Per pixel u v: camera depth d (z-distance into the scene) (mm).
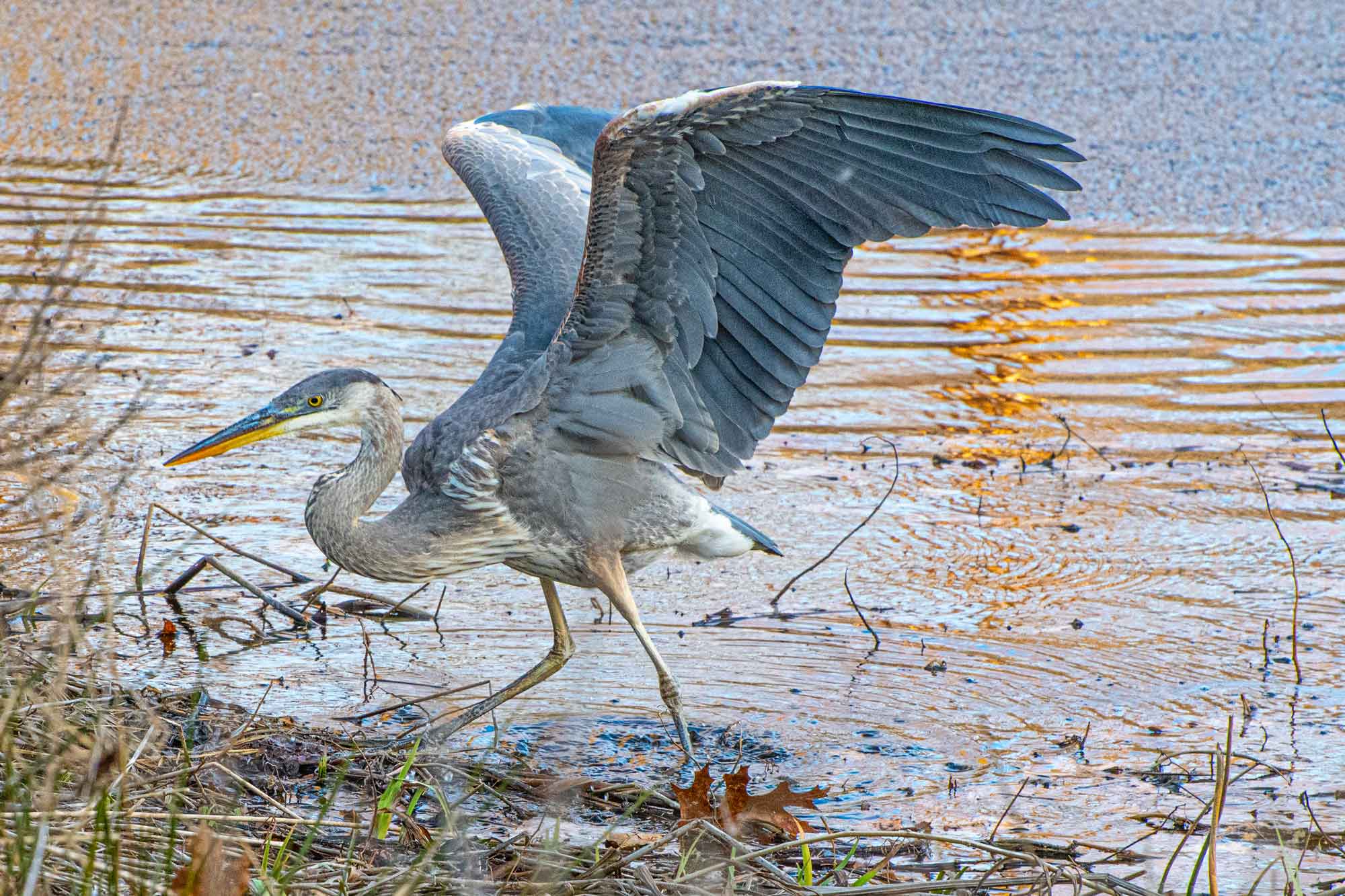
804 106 8414
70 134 20656
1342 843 8281
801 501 13086
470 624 11102
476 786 8602
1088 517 12781
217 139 20719
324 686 10047
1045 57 22797
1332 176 19688
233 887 6746
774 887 7695
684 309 9062
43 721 8188
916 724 9711
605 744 9492
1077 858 8203
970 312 17125
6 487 11859
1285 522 12656
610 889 7492
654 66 22000
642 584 11797
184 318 16047
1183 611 11234
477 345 15711
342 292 16984
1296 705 9883
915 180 8773
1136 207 19344
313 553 11969
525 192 11078
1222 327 16609
